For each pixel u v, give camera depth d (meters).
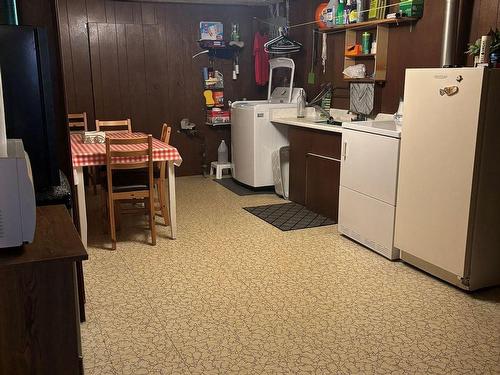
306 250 3.64
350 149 3.72
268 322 2.57
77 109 5.77
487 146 2.71
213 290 2.96
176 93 6.19
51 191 2.10
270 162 5.45
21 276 1.44
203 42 6.06
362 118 4.63
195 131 6.38
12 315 1.46
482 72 2.60
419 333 2.46
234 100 6.53
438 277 3.11
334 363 2.20
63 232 1.64
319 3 5.23
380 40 4.23
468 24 3.48
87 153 3.46
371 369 2.15
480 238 2.83
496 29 3.13
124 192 3.60
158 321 2.59
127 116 6.00
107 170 3.48
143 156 3.55
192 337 2.43
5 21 2.22
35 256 1.44
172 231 3.87
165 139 4.30
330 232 4.07
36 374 1.53
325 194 4.46
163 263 3.39
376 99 4.48
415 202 3.13
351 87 4.74
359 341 2.38
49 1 2.36
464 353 2.28
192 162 6.46
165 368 2.17
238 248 3.68
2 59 1.94
